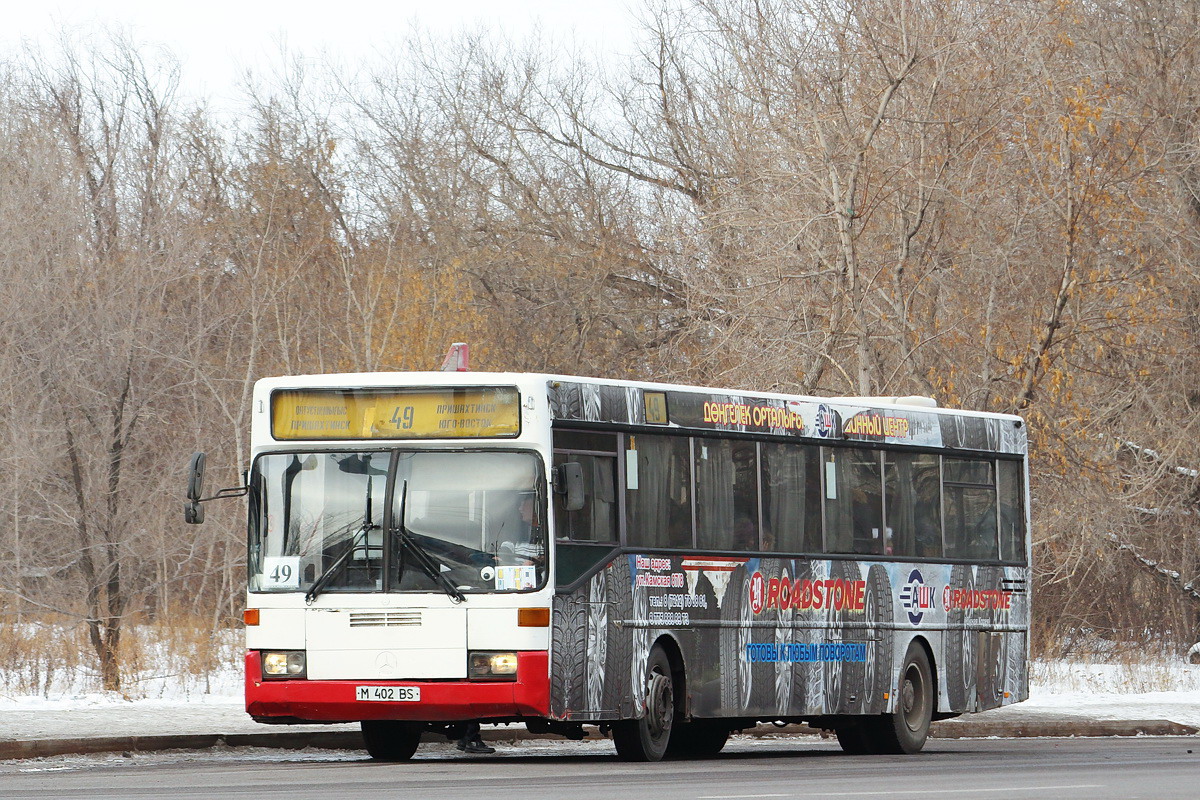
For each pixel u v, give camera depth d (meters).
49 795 28.05
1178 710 60.22
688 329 74.00
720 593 40.72
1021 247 69.69
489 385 36.41
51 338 65.31
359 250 92.75
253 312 73.19
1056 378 67.50
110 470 63.88
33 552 62.84
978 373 69.38
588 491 37.44
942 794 28.16
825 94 70.06
